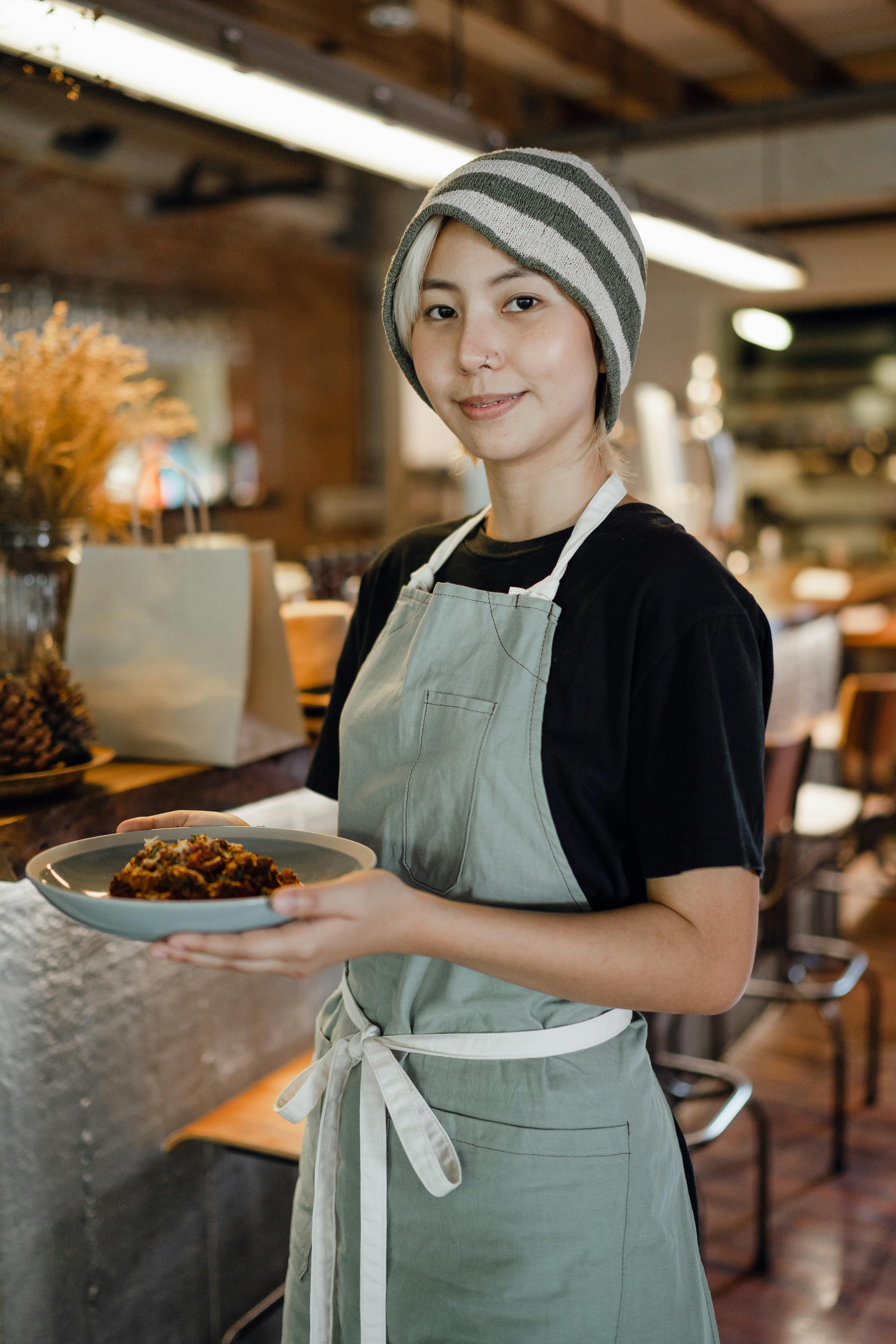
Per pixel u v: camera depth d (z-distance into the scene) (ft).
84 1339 5.04
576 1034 3.11
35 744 4.57
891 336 25.88
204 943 2.40
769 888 8.60
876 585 16.56
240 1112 5.59
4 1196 4.63
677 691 2.87
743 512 23.62
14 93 15.30
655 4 16.14
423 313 3.21
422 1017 3.22
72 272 19.57
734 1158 8.39
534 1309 3.04
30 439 5.77
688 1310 3.25
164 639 5.47
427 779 3.22
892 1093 9.37
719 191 19.30
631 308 3.09
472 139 9.07
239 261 23.26
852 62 18.62
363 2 14.90
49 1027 4.81
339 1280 3.43
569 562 3.15
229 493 23.52
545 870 3.06
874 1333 6.60
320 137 8.25
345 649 3.98
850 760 11.44
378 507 25.91
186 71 6.86
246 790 5.49
